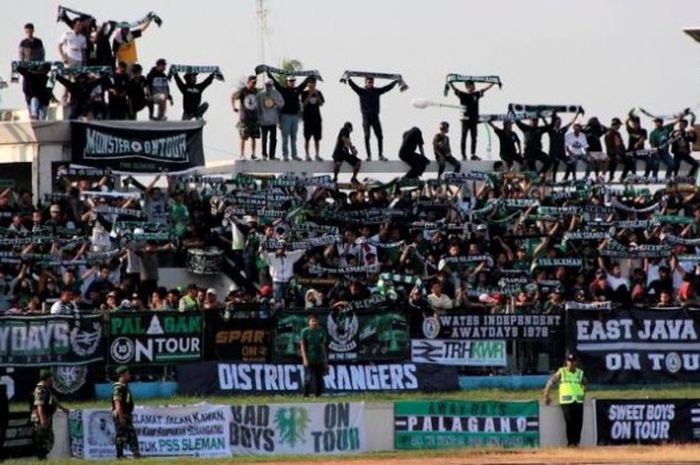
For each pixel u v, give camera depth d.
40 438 73.00
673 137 119.88
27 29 108.00
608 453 76.50
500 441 79.81
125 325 86.06
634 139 119.88
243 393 87.38
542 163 117.69
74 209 97.56
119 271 93.88
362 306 90.44
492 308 93.75
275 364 88.50
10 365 83.31
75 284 90.88
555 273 101.06
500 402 79.94
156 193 103.38
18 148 107.81
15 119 112.69
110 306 88.31
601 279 99.75
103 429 74.94
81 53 108.88
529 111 117.31
